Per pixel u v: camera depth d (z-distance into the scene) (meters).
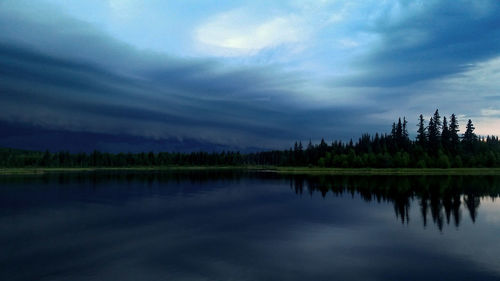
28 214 43.97
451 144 147.88
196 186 88.12
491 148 152.38
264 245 28.27
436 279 20.28
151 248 27.36
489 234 31.84
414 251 26.25
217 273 21.38
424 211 45.09
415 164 141.38
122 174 156.25
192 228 35.28
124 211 46.62
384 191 70.38
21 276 21.02
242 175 143.75
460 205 50.06
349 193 67.94
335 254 25.56
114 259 24.36
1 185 90.50
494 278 20.34
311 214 43.81
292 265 22.94
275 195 66.44
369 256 25.00
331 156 178.50
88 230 34.25
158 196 65.25
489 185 80.88
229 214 44.22
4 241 29.66
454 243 28.64
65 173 165.75
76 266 22.83
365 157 157.12
